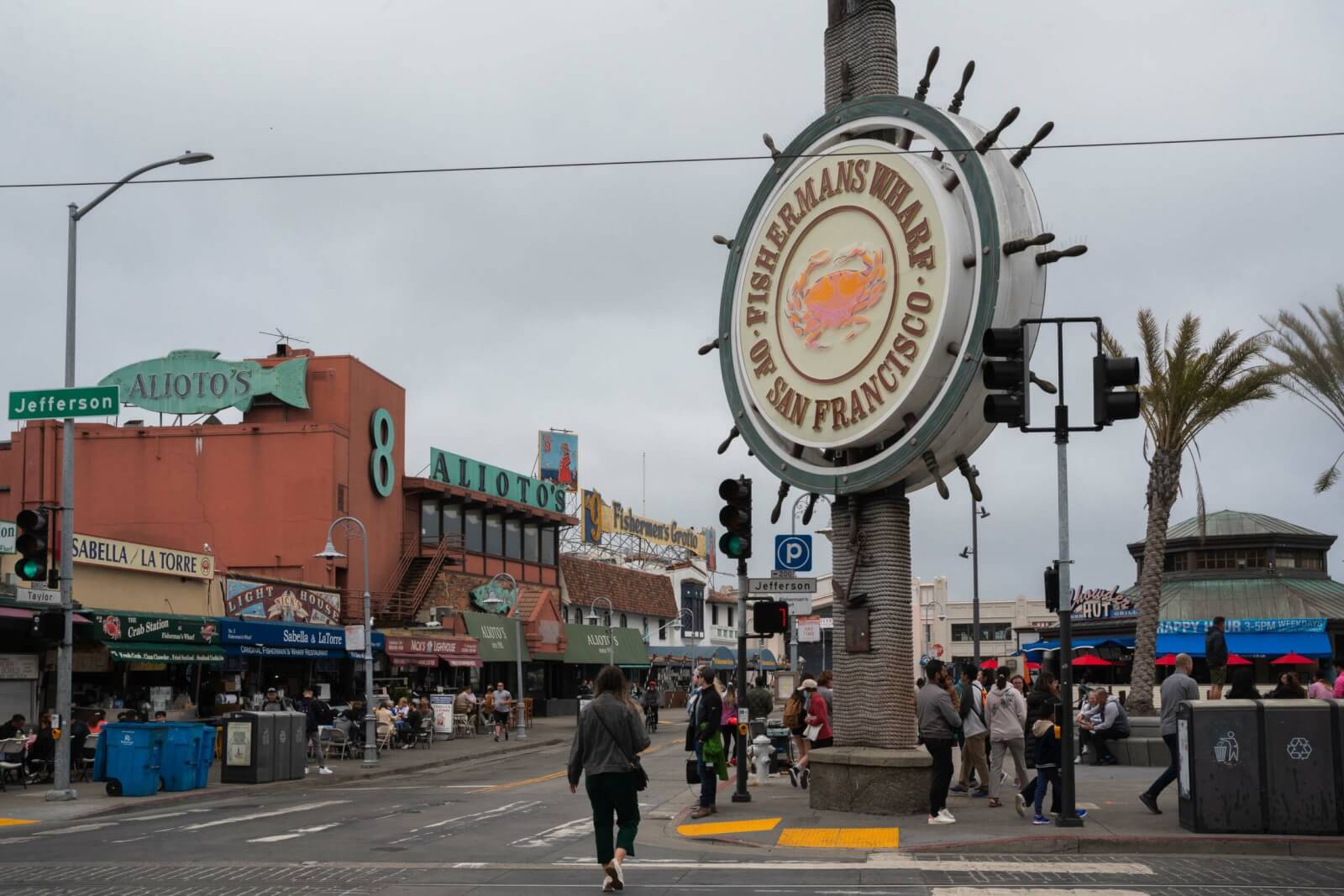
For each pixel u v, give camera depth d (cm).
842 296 1641
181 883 1122
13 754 2245
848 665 1622
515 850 1353
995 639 8631
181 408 4559
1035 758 1485
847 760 1567
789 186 1730
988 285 1483
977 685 1934
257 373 4544
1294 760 1308
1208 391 2981
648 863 1236
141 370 4603
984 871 1152
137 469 4516
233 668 3466
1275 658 4250
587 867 1199
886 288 1586
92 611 2552
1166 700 1467
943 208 1527
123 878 1157
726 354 1805
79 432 4572
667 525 8225
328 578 4334
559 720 5488
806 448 1712
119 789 2095
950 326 1512
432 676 4841
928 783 1538
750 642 8588
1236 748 1320
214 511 4444
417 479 4988
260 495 4431
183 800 2073
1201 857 1245
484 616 4781
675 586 7644
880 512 1609
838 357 1634
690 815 1633
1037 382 1453
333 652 3425
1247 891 1023
